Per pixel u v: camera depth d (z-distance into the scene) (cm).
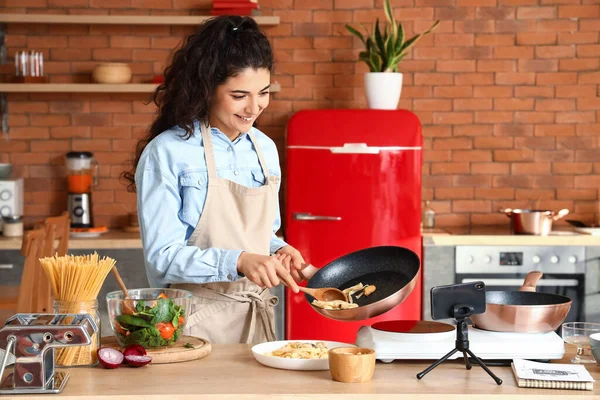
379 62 482
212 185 249
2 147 512
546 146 519
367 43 486
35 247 381
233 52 234
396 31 487
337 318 211
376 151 458
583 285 460
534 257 459
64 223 420
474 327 229
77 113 513
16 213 484
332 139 459
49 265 212
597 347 210
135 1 507
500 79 515
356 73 511
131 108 514
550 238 458
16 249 457
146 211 239
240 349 232
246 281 260
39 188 515
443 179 521
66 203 516
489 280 460
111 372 205
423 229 500
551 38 513
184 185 245
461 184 521
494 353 213
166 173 242
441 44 513
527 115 517
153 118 516
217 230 250
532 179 520
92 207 501
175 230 239
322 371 207
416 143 460
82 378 199
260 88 239
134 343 216
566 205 520
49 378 190
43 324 193
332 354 196
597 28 512
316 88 513
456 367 212
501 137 518
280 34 511
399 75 475
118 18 482
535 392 188
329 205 460
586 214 520
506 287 461
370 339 218
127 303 214
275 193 264
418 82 516
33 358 187
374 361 198
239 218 254
